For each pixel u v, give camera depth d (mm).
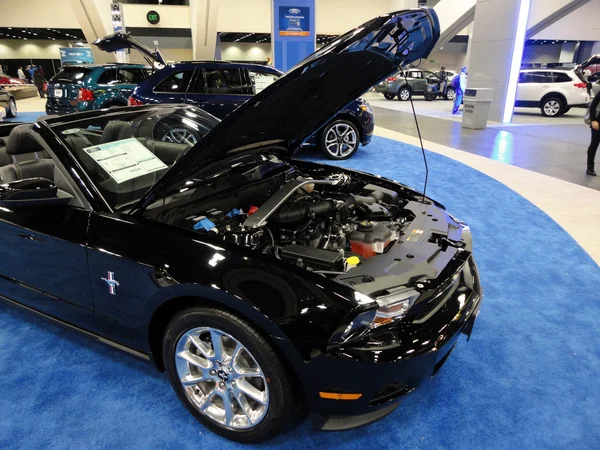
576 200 5277
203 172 2213
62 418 2037
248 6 27172
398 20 1781
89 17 21109
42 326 2750
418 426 2018
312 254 1858
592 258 3734
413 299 1697
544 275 3445
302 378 1610
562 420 2049
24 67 35844
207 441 1930
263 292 1618
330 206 2277
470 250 2213
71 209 2094
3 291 2578
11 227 2227
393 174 6359
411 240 2129
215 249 1785
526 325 2799
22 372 2334
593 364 2434
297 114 2301
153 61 6562
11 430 1968
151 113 2756
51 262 2150
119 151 2361
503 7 11508
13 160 2865
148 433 1966
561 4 17734
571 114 14641
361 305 1578
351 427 1726
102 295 2031
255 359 1681
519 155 7766
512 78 11781
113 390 2215
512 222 4559
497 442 1931
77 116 2428
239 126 2010
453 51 34406
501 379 2322
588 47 31672
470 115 10875
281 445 1909
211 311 1712
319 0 28000
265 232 2094
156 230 1906
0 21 26781
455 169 6695
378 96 24594
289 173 2746
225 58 37531
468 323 2006
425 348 1676
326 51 1768
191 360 1892
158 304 1837
